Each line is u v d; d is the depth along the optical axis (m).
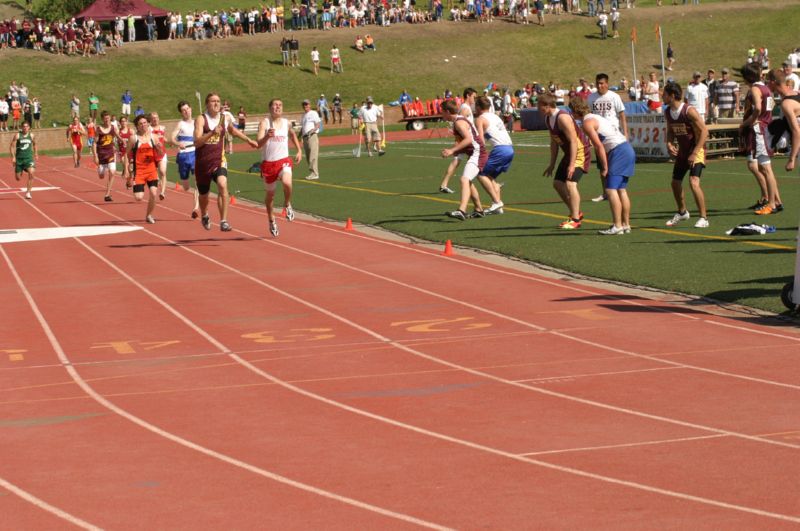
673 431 9.12
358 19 101.00
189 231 25.84
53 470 8.58
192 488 8.02
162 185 33.25
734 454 8.41
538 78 93.75
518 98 80.94
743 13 103.94
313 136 38.81
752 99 22.75
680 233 20.95
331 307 15.77
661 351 12.16
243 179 41.41
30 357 13.28
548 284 16.81
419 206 28.36
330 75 91.00
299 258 20.67
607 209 25.53
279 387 11.27
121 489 8.04
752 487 7.59
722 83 47.59
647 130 39.47
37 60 87.44
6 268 20.98
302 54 94.06
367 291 16.92
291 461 8.66
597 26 101.31
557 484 7.84
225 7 111.69
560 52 97.06
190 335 14.25
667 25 101.62
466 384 11.07
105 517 7.42
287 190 22.86
